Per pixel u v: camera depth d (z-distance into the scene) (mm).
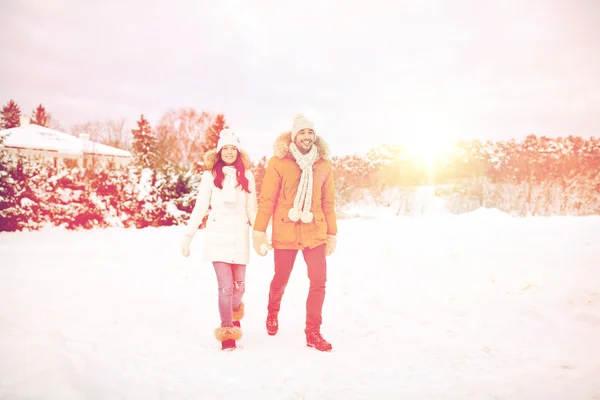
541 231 6352
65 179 13086
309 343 3908
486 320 4316
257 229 4102
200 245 8867
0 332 3078
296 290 5656
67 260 7625
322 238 4090
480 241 6207
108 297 5074
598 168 19047
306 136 4113
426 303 4902
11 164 12680
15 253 8422
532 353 3504
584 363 3223
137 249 8773
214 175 4109
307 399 2773
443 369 3273
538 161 21297
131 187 13727
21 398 2143
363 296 5309
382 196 25859
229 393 2814
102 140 53312
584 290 4551
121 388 2559
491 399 2717
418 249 6312
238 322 4219
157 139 48781
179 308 4973
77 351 2883
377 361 3506
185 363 3293
